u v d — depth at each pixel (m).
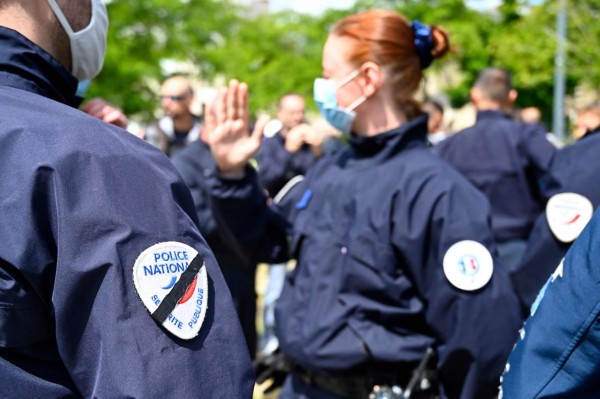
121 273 1.04
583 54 14.23
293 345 2.00
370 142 2.06
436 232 1.90
